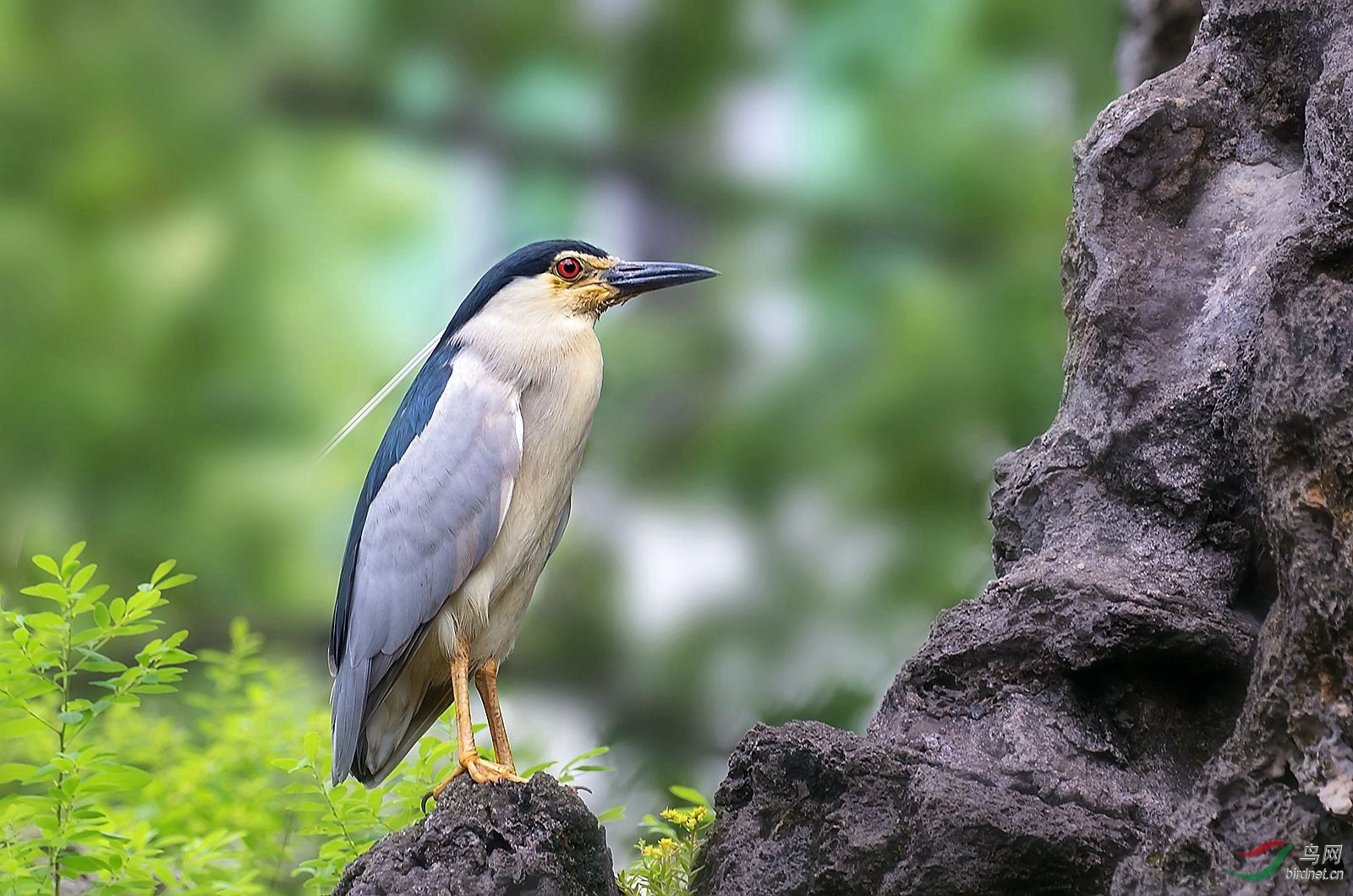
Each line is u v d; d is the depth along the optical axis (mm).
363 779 7633
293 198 15016
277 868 8828
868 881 5965
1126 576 6426
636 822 11602
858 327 14664
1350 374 4957
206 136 14852
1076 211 7160
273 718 9484
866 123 15570
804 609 13680
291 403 14273
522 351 7742
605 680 14133
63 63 14664
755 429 14180
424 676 7645
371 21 15812
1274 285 5285
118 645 13438
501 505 7391
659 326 15125
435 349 8102
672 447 14539
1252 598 6512
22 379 13680
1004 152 14969
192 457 13961
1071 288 7211
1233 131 6984
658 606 14273
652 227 16391
